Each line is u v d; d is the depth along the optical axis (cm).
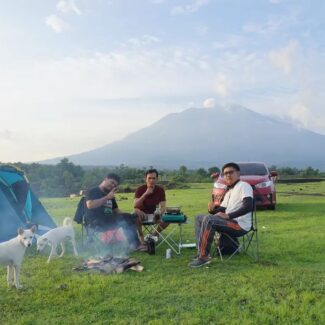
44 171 3978
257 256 757
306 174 4731
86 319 484
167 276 654
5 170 954
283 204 1745
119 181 906
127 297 554
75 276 661
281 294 556
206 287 591
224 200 812
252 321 466
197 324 465
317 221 1218
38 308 523
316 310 493
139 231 882
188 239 974
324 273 652
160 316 491
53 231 791
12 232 912
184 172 4894
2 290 598
